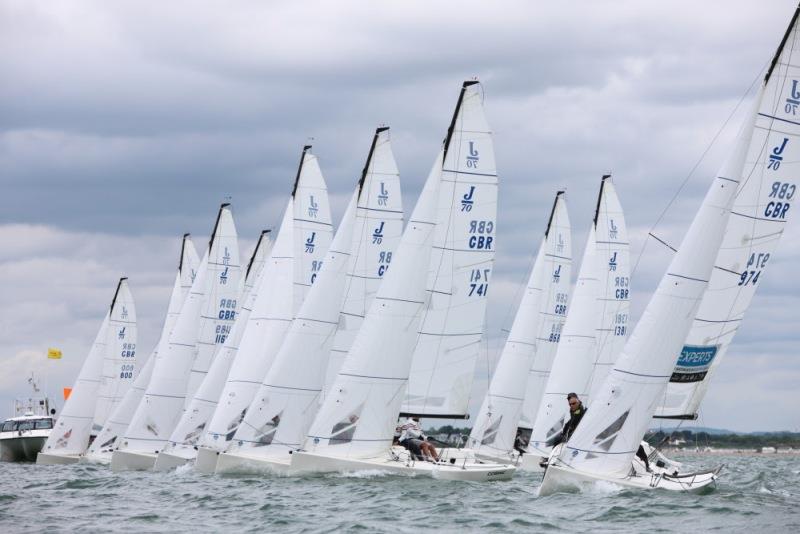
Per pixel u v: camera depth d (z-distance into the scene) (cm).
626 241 9838
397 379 6562
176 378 9762
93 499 6144
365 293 7638
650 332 5609
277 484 6322
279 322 7994
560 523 4741
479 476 6494
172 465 8625
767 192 6275
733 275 6322
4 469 9962
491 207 7138
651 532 4503
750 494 6069
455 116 7100
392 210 7669
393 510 5150
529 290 10044
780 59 6206
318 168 8394
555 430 9325
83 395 11288
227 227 10306
